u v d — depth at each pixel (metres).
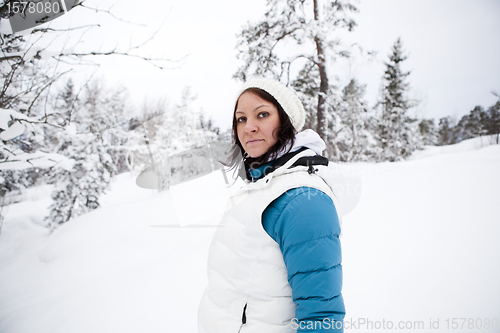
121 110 13.09
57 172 6.69
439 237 2.07
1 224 6.19
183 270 2.15
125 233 3.26
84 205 7.18
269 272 0.60
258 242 0.61
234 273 0.64
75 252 3.13
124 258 2.81
